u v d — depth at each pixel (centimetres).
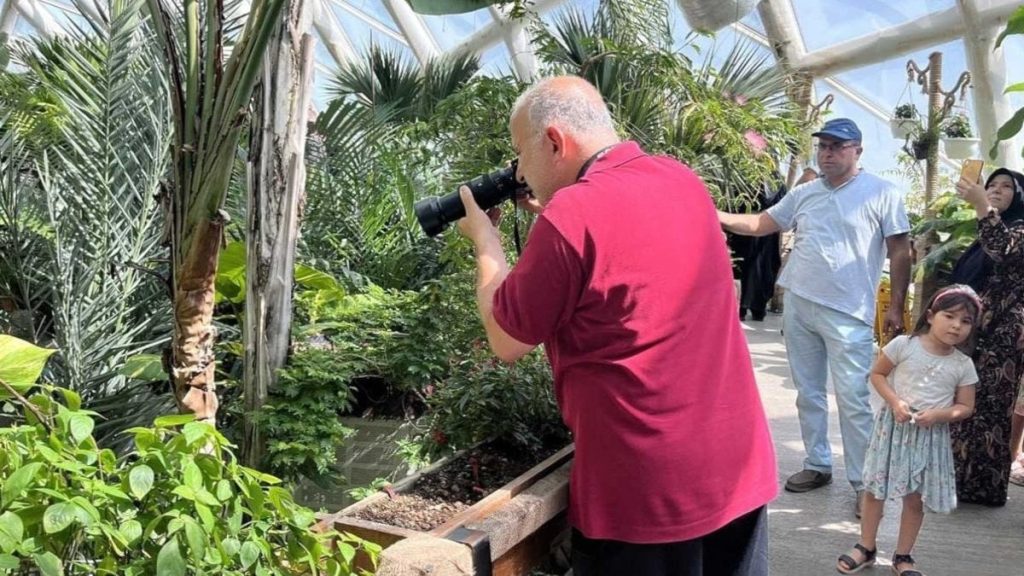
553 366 185
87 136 356
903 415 284
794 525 341
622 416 169
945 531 338
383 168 464
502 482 239
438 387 310
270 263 295
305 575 160
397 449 342
